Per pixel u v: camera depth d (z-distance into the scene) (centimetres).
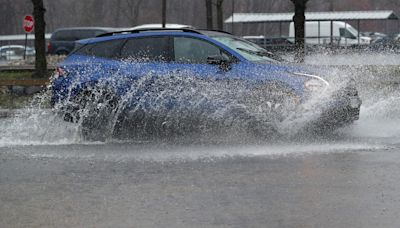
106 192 1329
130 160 1684
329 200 1227
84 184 1408
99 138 2128
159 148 1878
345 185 1341
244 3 10938
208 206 1206
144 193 1315
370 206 1179
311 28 7200
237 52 2009
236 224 1091
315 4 11612
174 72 2039
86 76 2148
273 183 1377
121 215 1156
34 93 3494
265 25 10162
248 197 1266
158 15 12356
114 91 2105
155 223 1105
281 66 1961
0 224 1114
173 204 1225
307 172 1477
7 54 7881
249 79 1950
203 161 1644
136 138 2102
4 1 12794
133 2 11512
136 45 2133
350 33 7125
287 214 1143
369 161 1590
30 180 1457
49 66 4469
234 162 1619
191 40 2069
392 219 1098
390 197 1237
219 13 5731
